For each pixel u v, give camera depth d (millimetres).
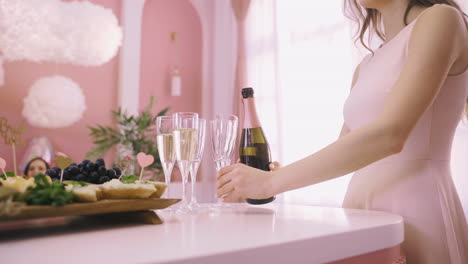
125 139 3018
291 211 709
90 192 449
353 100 913
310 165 629
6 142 604
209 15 3982
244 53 3414
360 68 1063
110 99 3268
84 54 3088
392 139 603
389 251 503
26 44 2840
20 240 368
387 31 969
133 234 407
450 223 691
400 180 741
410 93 625
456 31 687
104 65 3266
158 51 3643
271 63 3193
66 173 623
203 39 3941
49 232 427
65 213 423
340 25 2602
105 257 284
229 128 815
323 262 390
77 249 318
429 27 683
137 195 508
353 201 847
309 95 2760
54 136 2918
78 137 3039
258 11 3387
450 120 765
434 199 702
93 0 3232
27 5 2844
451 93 755
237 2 3535
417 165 735
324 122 2635
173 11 3793
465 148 1768
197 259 290
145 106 3492
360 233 441
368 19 1253
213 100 3848
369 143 608
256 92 3281
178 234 406
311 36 2807
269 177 665
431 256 675
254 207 829
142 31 3566
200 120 771
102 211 456
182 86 3758
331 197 2457
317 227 462
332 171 618
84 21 3098
